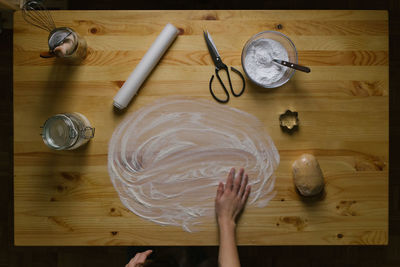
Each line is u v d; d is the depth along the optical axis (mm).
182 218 890
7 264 1310
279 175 891
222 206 867
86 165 890
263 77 859
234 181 883
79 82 884
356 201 889
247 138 893
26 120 885
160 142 897
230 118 891
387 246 1300
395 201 1297
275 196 890
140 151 896
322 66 881
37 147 888
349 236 885
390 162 1294
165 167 896
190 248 1146
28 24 873
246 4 1274
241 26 878
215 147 897
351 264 1306
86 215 888
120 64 882
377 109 882
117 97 851
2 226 1316
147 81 887
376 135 884
